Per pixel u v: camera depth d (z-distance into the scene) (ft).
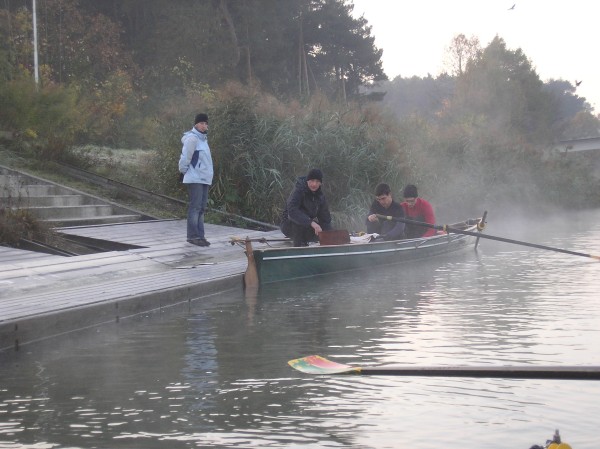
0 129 66.18
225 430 16.58
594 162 197.98
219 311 31.24
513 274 43.27
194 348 24.47
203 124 45.42
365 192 63.05
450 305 32.55
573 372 14.89
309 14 211.61
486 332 26.63
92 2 160.35
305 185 42.93
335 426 16.83
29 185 53.57
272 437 16.16
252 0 175.83
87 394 19.33
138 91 126.21
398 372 16.61
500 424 16.93
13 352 23.97
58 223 49.24
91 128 82.28
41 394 19.34
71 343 25.18
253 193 59.93
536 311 30.89
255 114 60.90
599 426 16.74
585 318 29.25
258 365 22.25
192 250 43.96
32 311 26.30
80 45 126.62
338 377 20.94
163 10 154.71
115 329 27.53
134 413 17.80
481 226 57.82
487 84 233.14
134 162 69.87
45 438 16.11
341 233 43.29
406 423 17.03
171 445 15.69
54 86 74.49
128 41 161.17
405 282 39.96
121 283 33.35
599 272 44.11
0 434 16.37
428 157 90.02
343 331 27.02
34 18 96.37
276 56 190.39
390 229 48.85
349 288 37.76
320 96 68.44
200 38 149.59
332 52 219.41
